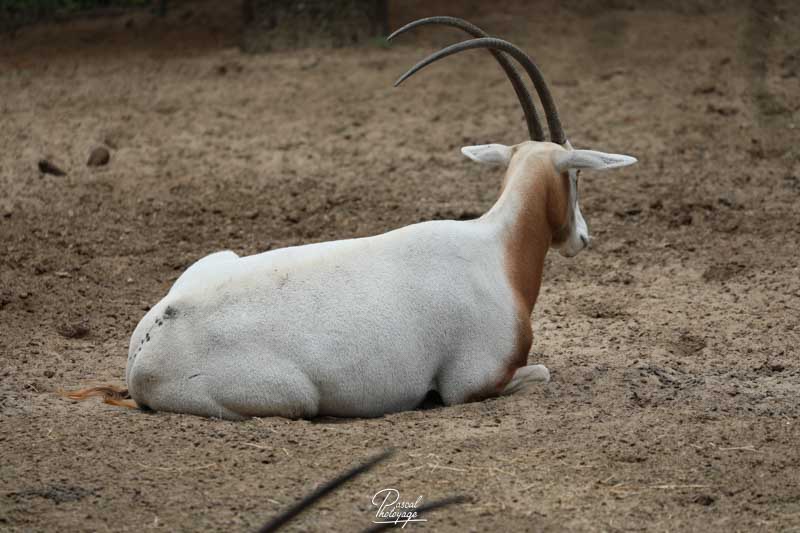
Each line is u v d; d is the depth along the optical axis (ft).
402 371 57.16
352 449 52.95
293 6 172.04
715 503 48.29
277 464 51.29
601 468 51.29
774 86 137.39
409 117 134.10
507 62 64.95
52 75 161.58
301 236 96.68
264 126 131.54
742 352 69.21
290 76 154.71
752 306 77.46
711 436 55.01
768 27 133.59
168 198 106.22
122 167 115.85
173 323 56.70
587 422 56.65
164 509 47.06
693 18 180.96
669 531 45.78
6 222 98.17
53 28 196.44
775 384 63.31
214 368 55.88
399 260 58.13
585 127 127.54
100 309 79.82
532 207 61.31
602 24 171.01
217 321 56.29
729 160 114.52
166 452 52.29
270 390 55.62
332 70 156.97
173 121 134.41
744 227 95.20
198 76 157.79
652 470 51.24
